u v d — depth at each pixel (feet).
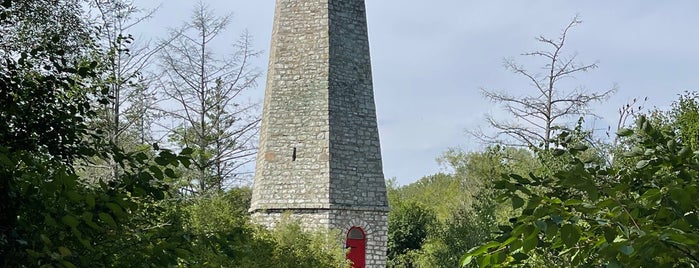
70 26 56.65
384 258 110.42
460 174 156.56
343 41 113.70
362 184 111.04
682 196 18.90
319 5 113.80
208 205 78.07
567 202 19.47
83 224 21.58
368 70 114.73
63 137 26.21
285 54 114.01
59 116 26.21
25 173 23.27
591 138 71.51
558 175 19.90
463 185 153.89
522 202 19.47
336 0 114.32
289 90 112.98
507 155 130.41
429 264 130.11
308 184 109.60
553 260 35.91
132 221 25.02
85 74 27.96
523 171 101.24
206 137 133.28
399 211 171.94
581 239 20.59
